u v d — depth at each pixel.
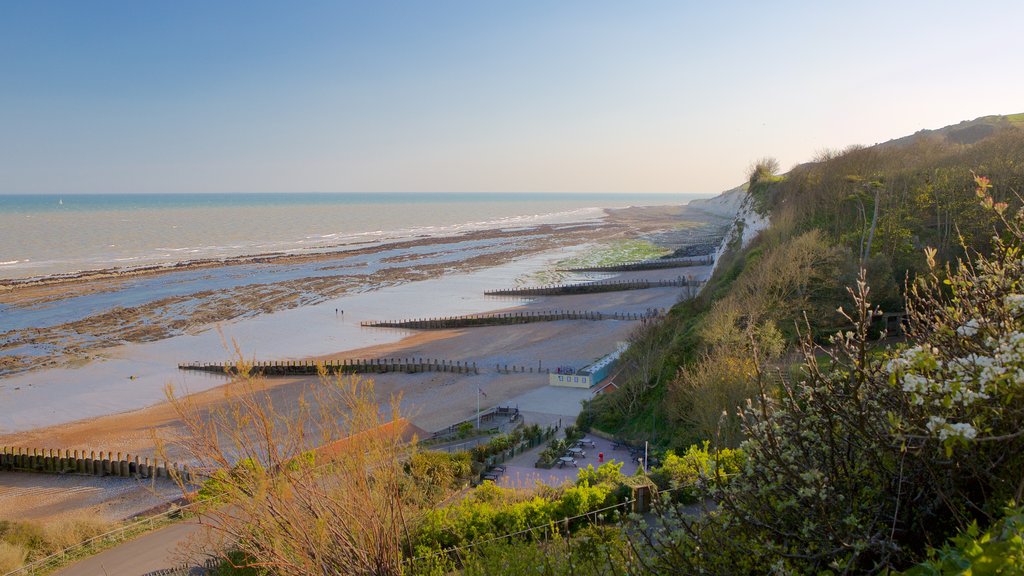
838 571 5.56
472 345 65.12
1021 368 5.25
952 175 46.47
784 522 6.59
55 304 81.12
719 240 153.88
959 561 4.52
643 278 99.56
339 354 62.16
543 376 53.97
